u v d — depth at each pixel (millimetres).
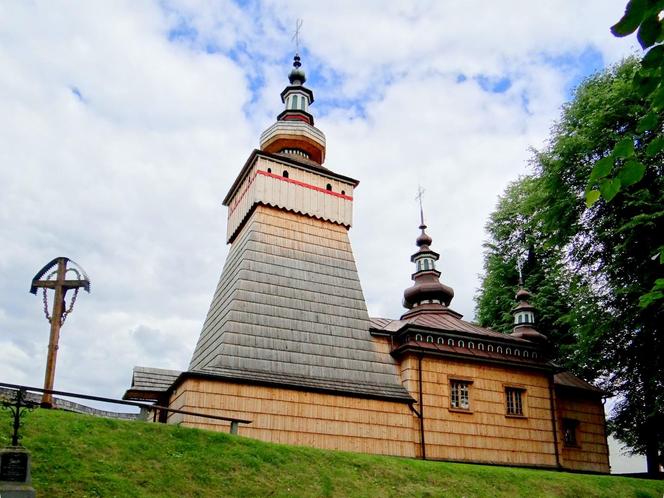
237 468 17547
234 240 34750
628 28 6105
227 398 25172
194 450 17859
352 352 29656
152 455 16938
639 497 22750
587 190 7176
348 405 27359
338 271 32125
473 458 29391
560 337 41688
